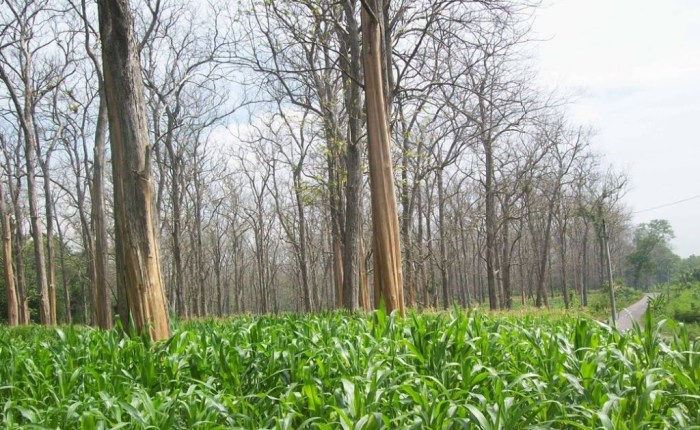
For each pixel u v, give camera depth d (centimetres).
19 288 2703
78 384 554
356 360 482
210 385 466
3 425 428
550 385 414
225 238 5162
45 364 594
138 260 852
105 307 1655
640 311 2781
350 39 1440
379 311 643
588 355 475
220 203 3909
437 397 389
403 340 498
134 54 880
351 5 1428
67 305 3603
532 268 4366
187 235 4203
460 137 2352
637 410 362
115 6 844
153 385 523
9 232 2625
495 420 349
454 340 504
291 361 488
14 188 3084
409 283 2358
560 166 3144
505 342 539
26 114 2444
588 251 5725
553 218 3906
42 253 2502
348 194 1475
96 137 1652
